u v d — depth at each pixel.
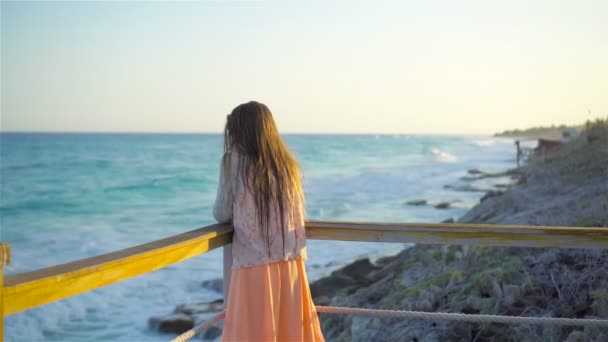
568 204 8.68
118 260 1.97
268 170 2.68
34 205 27.34
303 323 2.72
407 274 7.20
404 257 9.73
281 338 2.67
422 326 4.89
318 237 2.81
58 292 1.75
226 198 2.72
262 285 2.62
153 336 8.48
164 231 19.91
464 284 5.49
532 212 9.15
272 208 2.66
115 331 8.62
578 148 16.56
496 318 2.52
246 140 2.74
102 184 36.66
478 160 58.88
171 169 47.97
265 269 2.63
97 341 8.18
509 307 4.61
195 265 12.55
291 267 2.71
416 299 5.49
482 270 5.73
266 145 2.73
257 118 2.77
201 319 8.96
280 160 2.76
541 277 4.97
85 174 42.97
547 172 14.74
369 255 12.90
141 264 2.10
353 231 2.73
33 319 9.12
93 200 29.38
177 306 9.63
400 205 24.30
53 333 8.53
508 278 5.03
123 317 9.23
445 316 2.54
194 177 41.28
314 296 9.62
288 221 2.69
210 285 11.01
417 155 70.50
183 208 26.34
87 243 17.44
